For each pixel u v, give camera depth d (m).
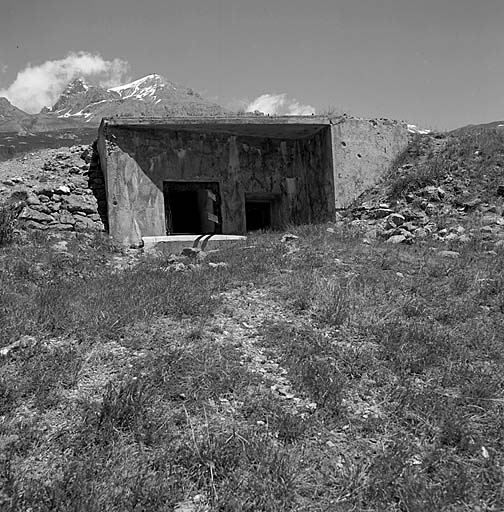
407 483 3.42
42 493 3.21
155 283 7.06
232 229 12.77
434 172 12.48
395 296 6.68
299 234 10.76
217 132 12.70
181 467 3.51
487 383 4.63
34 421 3.94
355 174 13.14
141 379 4.45
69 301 6.23
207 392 4.35
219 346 5.16
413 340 5.43
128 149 11.74
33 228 10.60
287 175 13.62
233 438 3.77
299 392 4.49
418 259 8.38
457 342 5.46
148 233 11.81
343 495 3.37
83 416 3.98
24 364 4.68
